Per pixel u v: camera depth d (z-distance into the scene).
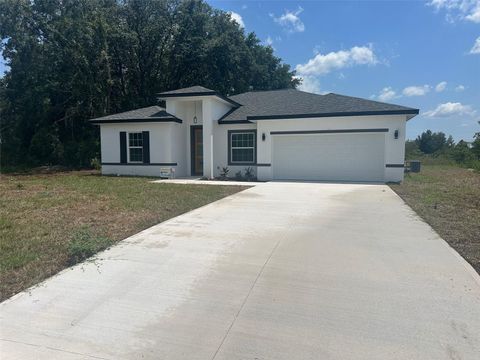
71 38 26.92
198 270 4.79
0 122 28.94
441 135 54.38
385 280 4.43
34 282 4.37
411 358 2.89
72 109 27.39
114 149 19.23
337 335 3.23
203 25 32.69
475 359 2.86
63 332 3.30
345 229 6.94
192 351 3.01
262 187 13.71
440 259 5.17
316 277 4.54
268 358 2.91
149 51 32.56
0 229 6.68
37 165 27.67
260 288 4.23
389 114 14.98
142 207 8.99
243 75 34.91
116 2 32.03
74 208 8.76
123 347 3.07
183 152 19.14
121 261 5.11
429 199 10.47
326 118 15.93
